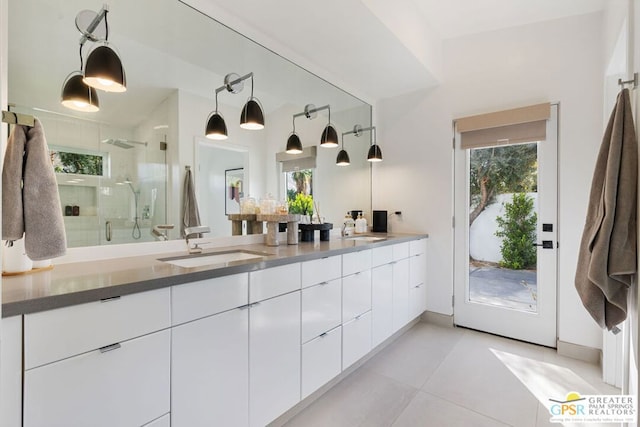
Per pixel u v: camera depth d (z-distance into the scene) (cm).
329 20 199
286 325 160
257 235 224
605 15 215
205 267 129
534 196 260
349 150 308
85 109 147
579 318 232
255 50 215
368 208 338
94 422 95
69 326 91
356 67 264
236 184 211
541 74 251
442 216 302
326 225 246
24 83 129
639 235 121
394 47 231
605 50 214
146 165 169
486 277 283
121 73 129
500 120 264
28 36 130
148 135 169
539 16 248
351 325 208
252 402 143
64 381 90
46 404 87
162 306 111
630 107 130
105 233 154
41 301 85
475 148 288
